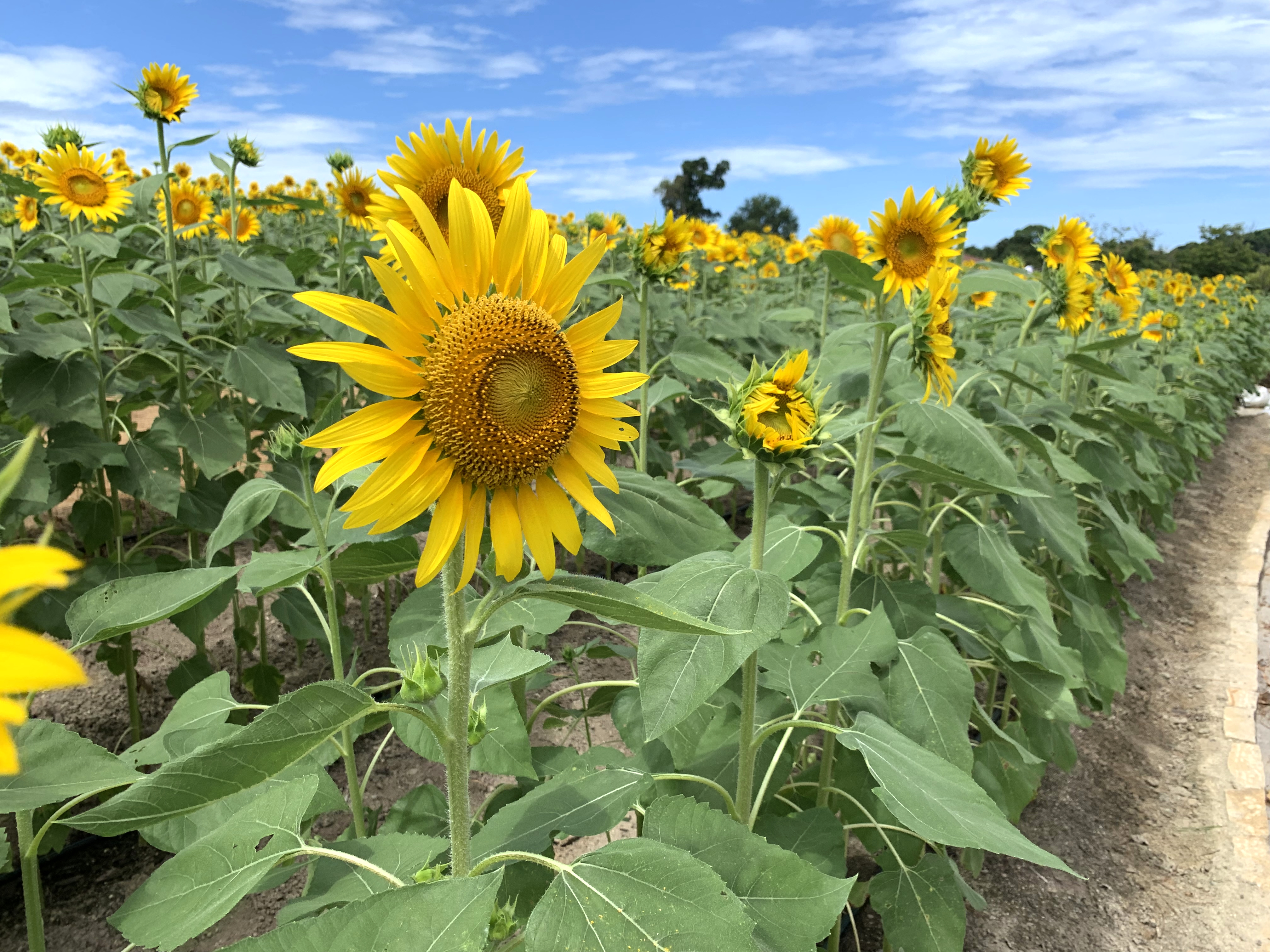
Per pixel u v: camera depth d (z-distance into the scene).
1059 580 4.30
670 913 1.28
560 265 1.41
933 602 2.79
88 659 4.77
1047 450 3.28
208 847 1.64
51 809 3.30
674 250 3.66
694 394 6.01
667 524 2.12
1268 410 15.48
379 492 1.22
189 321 4.85
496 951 1.63
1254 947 3.31
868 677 2.27
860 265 3.10
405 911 1.15
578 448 1.38
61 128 5.81
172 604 1.65
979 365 4.49
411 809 2.62
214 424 3.82
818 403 1.98
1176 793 4.29
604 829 1.80
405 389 1.23
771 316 4.61
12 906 3.22
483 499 1.30
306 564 2.20
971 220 4.34
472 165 2.08
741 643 1.67
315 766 2.19
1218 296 17.52
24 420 3.78
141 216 4.48
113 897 3.29
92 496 4.05
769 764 2.48
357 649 2.54
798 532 2.49
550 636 5.26
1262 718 5.18
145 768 2.50
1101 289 6.04
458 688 1.42
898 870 2.61
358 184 4.98
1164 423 8.28
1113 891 3.60
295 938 1.13
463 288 1.32
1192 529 8.52
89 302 3.90
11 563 0.45
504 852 1.74
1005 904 3.49
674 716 1.62
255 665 4.24
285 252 5.36
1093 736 4.74
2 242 5.52
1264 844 3.87
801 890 1.67
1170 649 5.87
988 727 3.33
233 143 5.30
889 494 4.45
